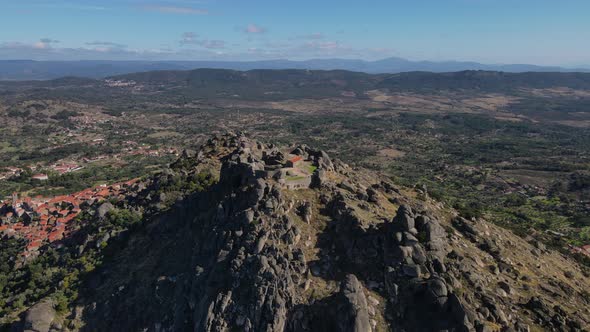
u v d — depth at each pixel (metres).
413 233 92.38
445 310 78.75
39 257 146.75
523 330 79.62
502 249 108.44
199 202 126.50
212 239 101.06
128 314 101.88
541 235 180.50
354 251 92.75
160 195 152.00
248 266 90.62
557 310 85.50
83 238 144.62
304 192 109.62
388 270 86.75
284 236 95.19
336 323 79.75
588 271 125.56
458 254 93.50
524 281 95.81
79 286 117.38
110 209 158.75
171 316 95.56
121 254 126.50
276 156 131.62
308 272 89.62
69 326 103.56
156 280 104.69
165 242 123.12
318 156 135.62
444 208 133.38
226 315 86.12
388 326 80.00
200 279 95.19
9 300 121.31
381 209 110.00
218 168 167.25
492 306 81.69
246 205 103.50
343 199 107.00
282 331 81.88
